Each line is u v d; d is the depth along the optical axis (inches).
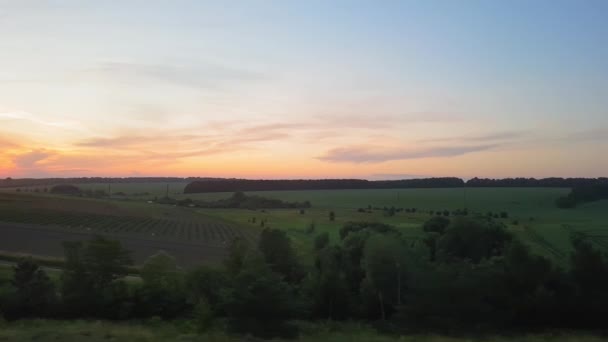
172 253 3061.0
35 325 1053.2
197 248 3385.8
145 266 1536.7
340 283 1439.5
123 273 1401.3
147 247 3304.6
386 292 1400.1
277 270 1768.0
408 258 1467.8
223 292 1111.6
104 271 1325.0
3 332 844.6
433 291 1201.4
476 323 1187.9
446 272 1256.8
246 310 1018.7
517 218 5502.0
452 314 1182.3
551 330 1189.7
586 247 1365.7
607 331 1192.2
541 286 1264.8
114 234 3860.7
